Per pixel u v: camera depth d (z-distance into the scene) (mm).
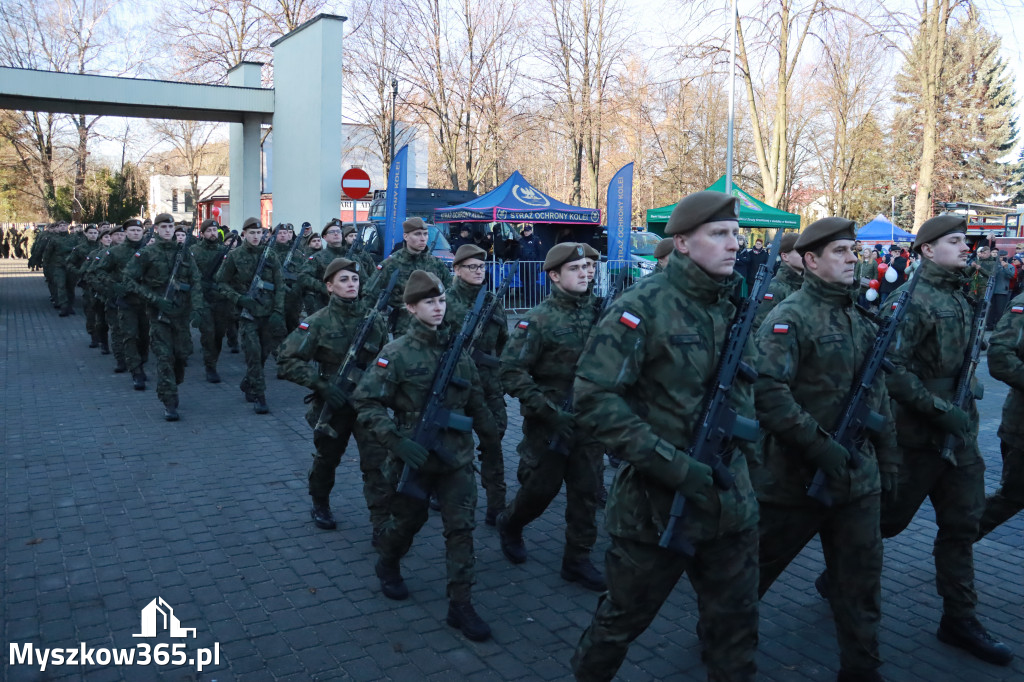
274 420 8930
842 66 32188
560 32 30625
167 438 8094
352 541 5539
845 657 3682
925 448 4156
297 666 3941
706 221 2982
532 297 17812
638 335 2982
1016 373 4547
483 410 4562
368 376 4297
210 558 5223
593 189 32375
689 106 39844
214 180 56906
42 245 19266
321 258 11555
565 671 3918
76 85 18938
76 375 11258
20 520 5836
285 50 20406
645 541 3037
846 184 42000
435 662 3992
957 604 4113
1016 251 23984
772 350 3566
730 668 3090
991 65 45844
